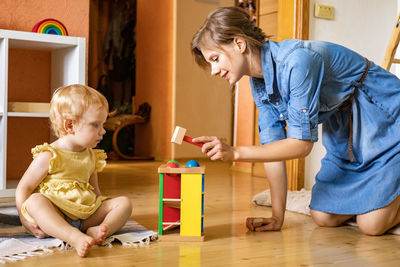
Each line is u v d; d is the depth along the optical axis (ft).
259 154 4.35
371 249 4.52
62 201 4.49
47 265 3.77
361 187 5.20
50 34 7.24
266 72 4.73
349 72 5.00
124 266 3.78
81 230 4.70
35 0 8.07
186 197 4.70
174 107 14.51
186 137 4.28
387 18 9.23
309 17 8.34
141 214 6.00
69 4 8.36
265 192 7.25
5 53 6.85
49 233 4.26
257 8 11.47
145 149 16.06
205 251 4.33
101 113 4.73
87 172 4.87
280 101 5.04
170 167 4.78
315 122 4.48
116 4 19.72
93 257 4.03
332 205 5.39
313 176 8.54
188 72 14.74
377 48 9.15
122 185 8.80
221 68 4.60
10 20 7.89
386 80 5.18
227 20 4.50
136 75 16.87
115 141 14.99
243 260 4.05
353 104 5.19
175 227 5.19
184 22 14.62
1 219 5.37
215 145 4.25
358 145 5.30
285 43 4.75
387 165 5.07
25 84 8.34
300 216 6.22
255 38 4.69
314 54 4.64
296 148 4.45
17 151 8.41
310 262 4.04
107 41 19.43
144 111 15.88
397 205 5.04
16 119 8.36
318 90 4.54
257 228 5.25
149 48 15.97
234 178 10.43
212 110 15.21
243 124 11.93
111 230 4.56
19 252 4.05
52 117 4.69
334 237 5.02
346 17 8.73
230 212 6.38
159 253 4.21
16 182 7.75
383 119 5.14
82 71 7.41
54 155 4.58
